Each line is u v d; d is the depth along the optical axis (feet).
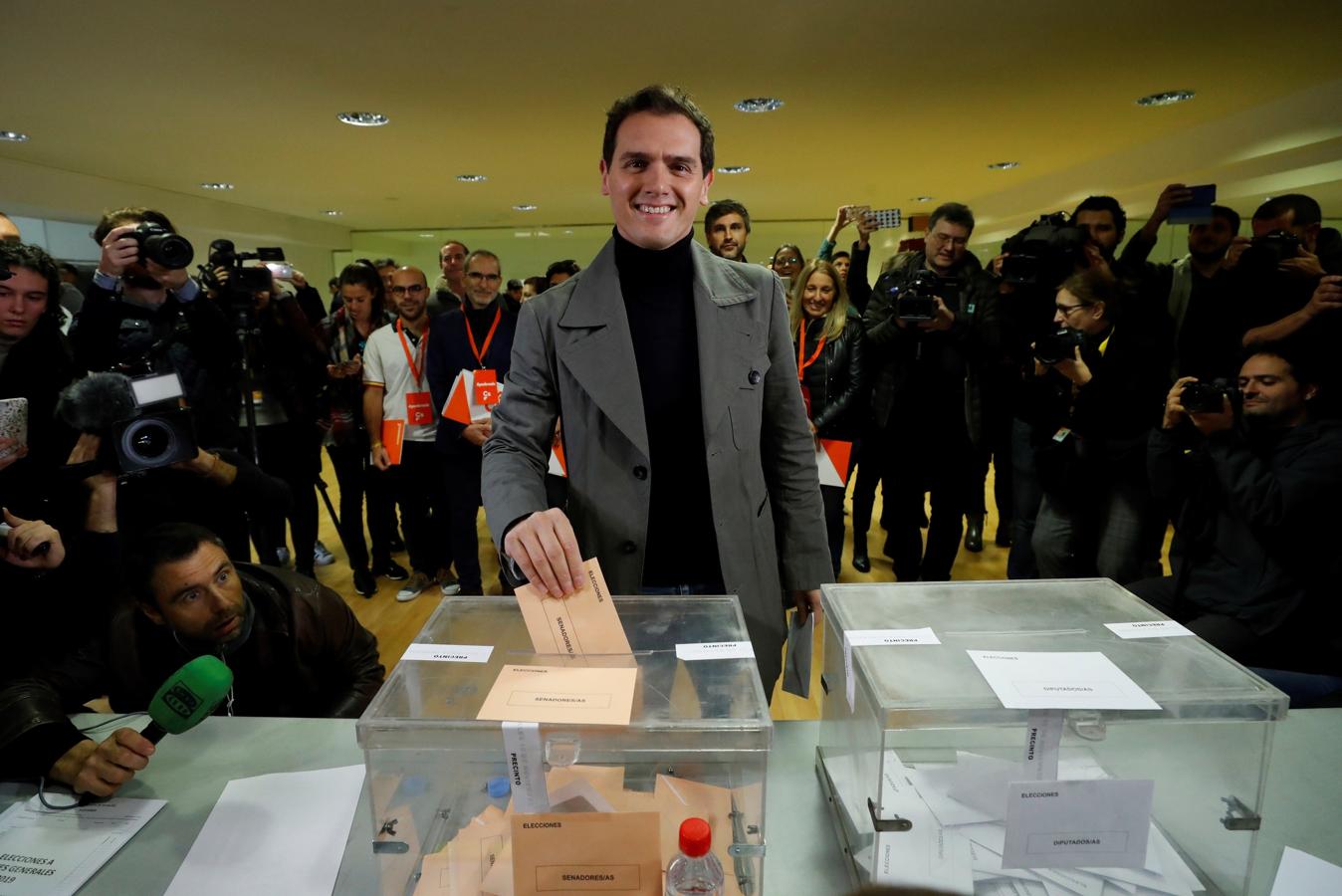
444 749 2.03
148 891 2.33
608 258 3.36
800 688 3.68
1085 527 7.38
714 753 2.07
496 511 2.92
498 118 11.82
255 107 11.02
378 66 9.20
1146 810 2.00
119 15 7.47
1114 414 6.96
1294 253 7.10
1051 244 7.91
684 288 3.37
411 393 9.37
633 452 3.34
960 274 8.35
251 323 7.26
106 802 2.70
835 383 8.52
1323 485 4.77
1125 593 2.82
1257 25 7.98
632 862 1.97
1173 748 2.17
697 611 2.72
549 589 2.42
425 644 2.47
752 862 2.08
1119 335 6.95
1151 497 6.95
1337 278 6.55
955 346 8.23
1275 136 10.94
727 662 2.34
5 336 4.82
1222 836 2.17
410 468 9.55
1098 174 15.57
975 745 2.27
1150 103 11.18
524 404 3.37
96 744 2.81
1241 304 7.45
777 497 3.70
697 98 10.78
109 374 4.77
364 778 2.81
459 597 2.86
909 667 2.24
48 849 2.47
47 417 5.00
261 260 8.82
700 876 1.90
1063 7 7.47
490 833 2.15
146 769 2.88
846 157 15.44
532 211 23.79
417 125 12.26
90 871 2.38
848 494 14.42
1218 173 12.22
